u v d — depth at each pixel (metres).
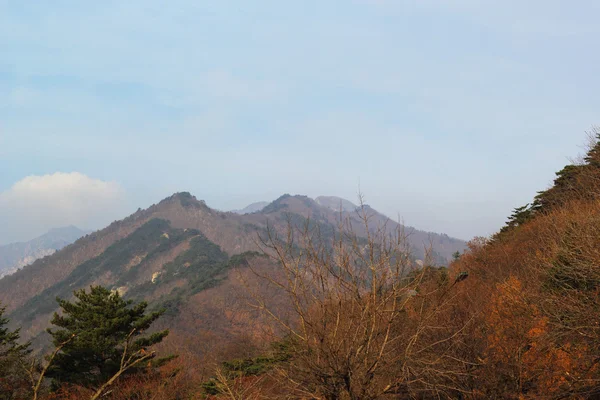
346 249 6.28
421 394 7.83
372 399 6.22
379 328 6.44
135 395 18.70
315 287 6.22
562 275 10.05
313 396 6.20
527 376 8.48
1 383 16.20
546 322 8.88
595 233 9.75
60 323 20.89
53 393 17.69
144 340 21.61
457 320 8.49
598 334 8.45
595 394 8.31
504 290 9.96
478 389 8.27
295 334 6.25
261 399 6.86
